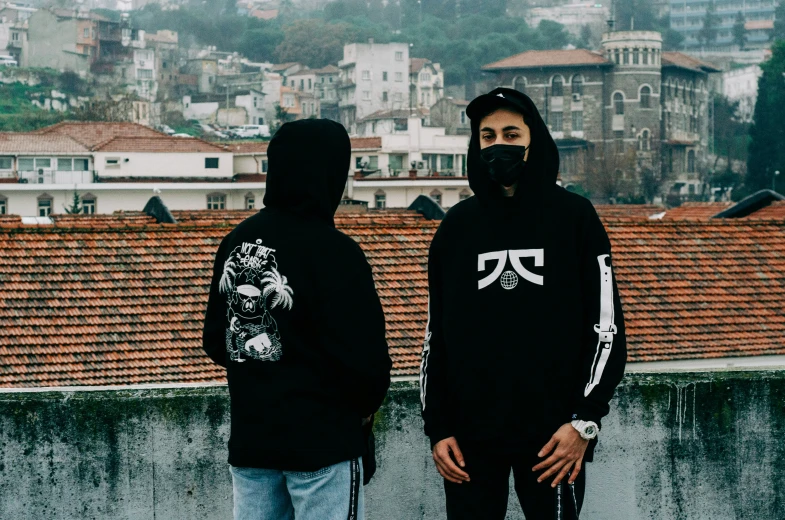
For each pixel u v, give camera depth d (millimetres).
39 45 159000
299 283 2844
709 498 3932
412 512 3826
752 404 3951
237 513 2949
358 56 160125
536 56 142500
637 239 18516
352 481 2875
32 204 62562
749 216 23500
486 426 3074
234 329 2939
